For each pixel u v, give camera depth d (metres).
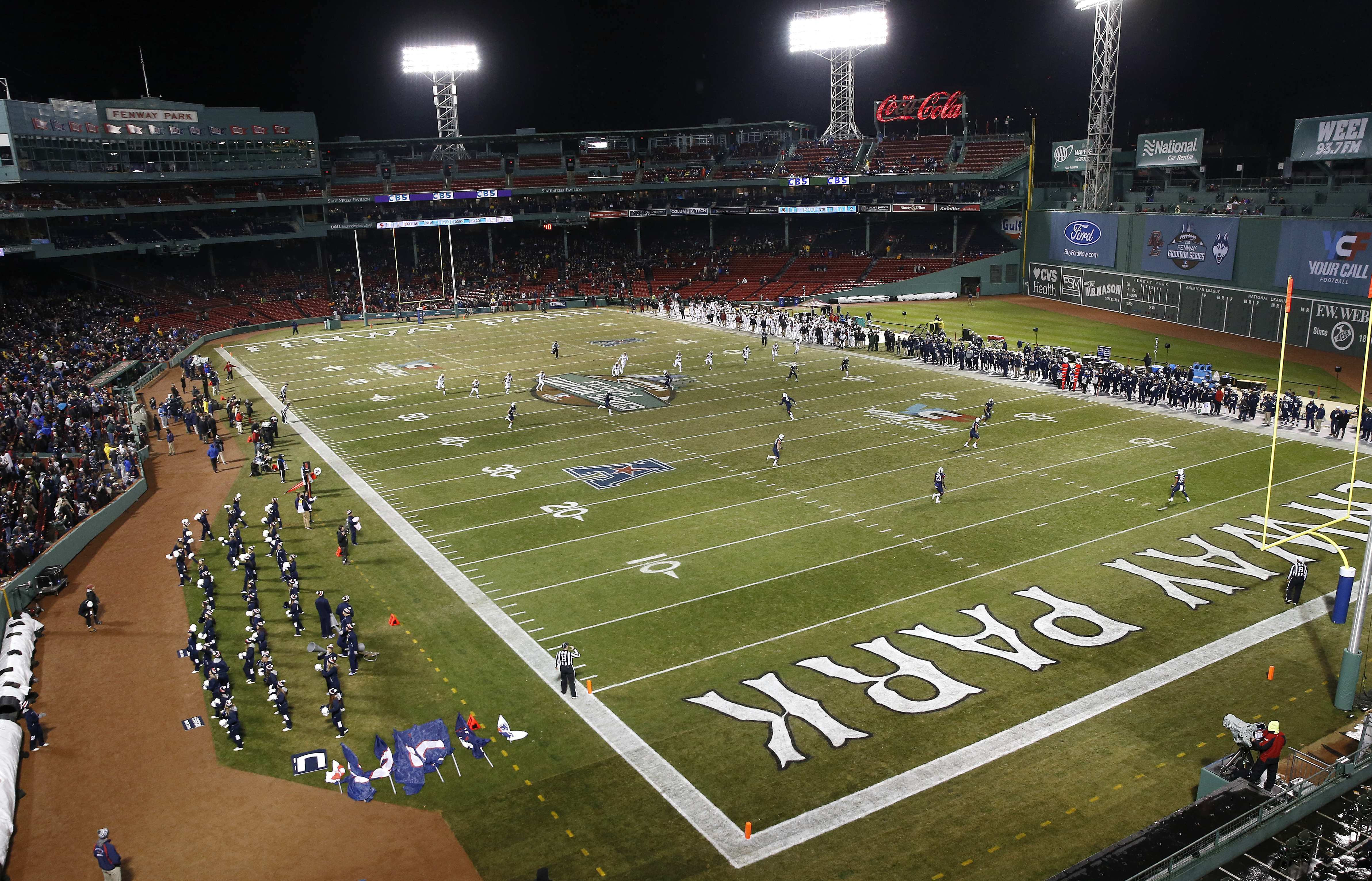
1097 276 77.12
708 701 21.52
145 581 30.02
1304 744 19.20
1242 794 15.79
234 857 16.81
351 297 95.00
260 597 28.12
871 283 90.94
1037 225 85.94
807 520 32.62
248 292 92.50
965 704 21.06
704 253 105.00
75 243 77.12
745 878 15.97
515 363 64.50
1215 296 64.00
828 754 19.41
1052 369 52.38
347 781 18.95
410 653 24.27
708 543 30.84
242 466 42.38
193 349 75.50
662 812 17.78
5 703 21.27
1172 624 24.50
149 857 16.89
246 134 91.69
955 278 89.06
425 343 75.00
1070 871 14.07
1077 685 21.73
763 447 41.75
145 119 83.44
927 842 16.72
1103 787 18.09
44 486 36.34
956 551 29.55
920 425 44.78
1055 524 31.52
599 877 16.09
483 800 18.30
